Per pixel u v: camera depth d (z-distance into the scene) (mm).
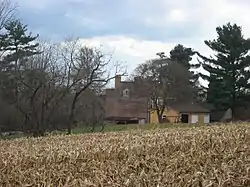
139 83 54094
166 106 54312
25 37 38969
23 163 10930
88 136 19188
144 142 12688
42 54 33281
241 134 12430
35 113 28906
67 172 9602
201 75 54281
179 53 64000
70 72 31578
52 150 12391
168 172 8508
